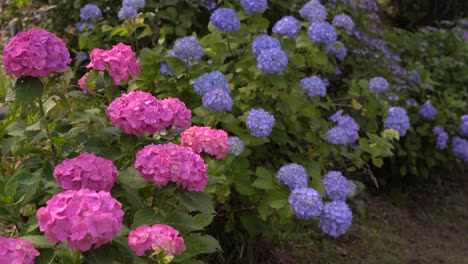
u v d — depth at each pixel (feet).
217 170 10.25
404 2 30.42
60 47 7.73
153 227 6.32
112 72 8.54
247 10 13.01
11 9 17.29
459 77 21.39
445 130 19.17
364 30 18.17
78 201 5.56
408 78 19.36
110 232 5.55
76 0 16.38
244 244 12.36
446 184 20.16
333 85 17.60
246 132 11.58
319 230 15.38
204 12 16.98
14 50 7.44
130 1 14.32
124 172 7.22
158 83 12.66
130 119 7.54
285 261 13.62
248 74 12.63
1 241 5.36
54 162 8.03
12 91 8.09
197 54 11.98
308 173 11.98
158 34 16.05
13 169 9.73
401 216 17.71
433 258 15.57
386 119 15.16
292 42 13.07
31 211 9.03
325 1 18.22
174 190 7.20
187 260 7.29
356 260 14.76
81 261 6.18
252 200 11.30
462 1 31.12
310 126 12.85
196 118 11.18
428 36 23.02
